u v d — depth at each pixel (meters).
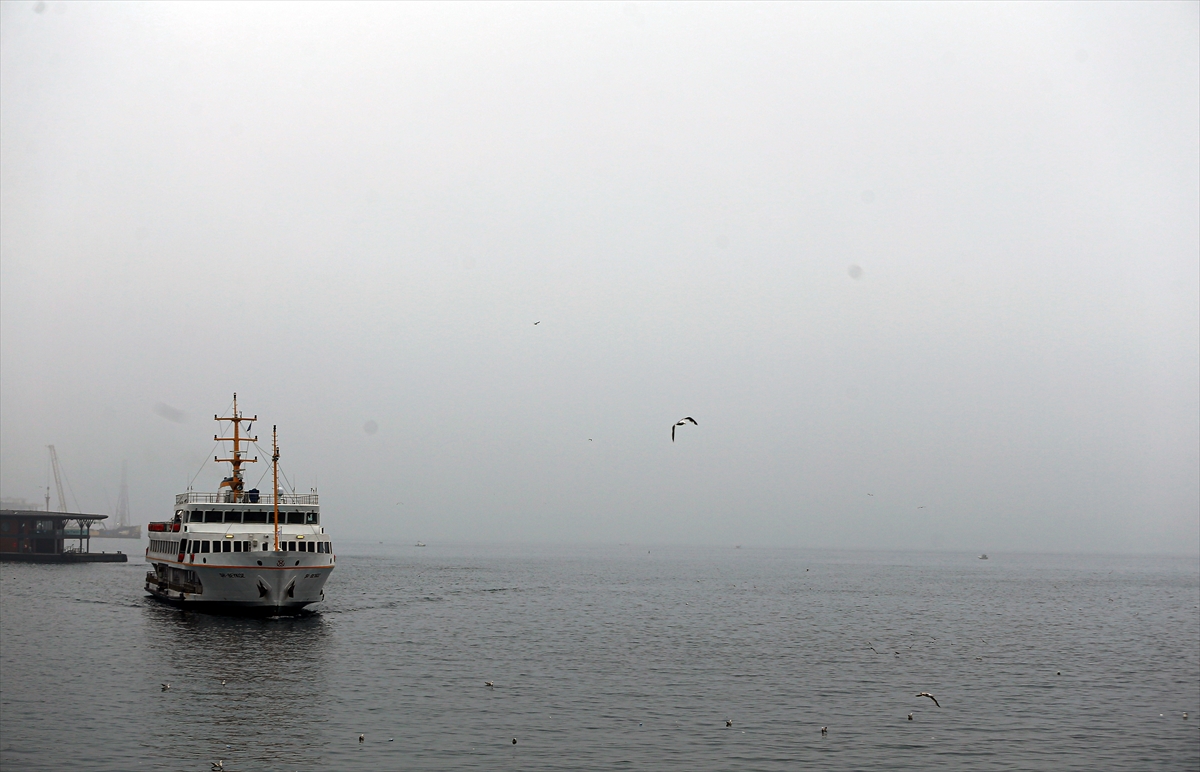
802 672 92.12
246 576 116.06
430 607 154.75
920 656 104.94
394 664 92.25
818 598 196.25
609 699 77.75
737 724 70.00
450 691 79.69
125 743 61.97
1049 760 62.91
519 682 84.31
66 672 84.62
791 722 70.88
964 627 138.62
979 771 60.22
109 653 94.75
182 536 123.75
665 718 71.44
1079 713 76.19
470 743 63.69
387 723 68.38
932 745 65.56
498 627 126.44
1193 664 103.94
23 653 94.56
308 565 117.12
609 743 64.31
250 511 123.81
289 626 116.06
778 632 126.94
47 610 131.62
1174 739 68.62
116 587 175.50
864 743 65.56
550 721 69.81
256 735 64.44
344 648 101.44
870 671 93.44
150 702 73.25
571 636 117.94
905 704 77.81
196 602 120.88
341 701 75.06
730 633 124.56
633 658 99.50
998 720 73.06
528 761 60.03
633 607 164.12
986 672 94.56
